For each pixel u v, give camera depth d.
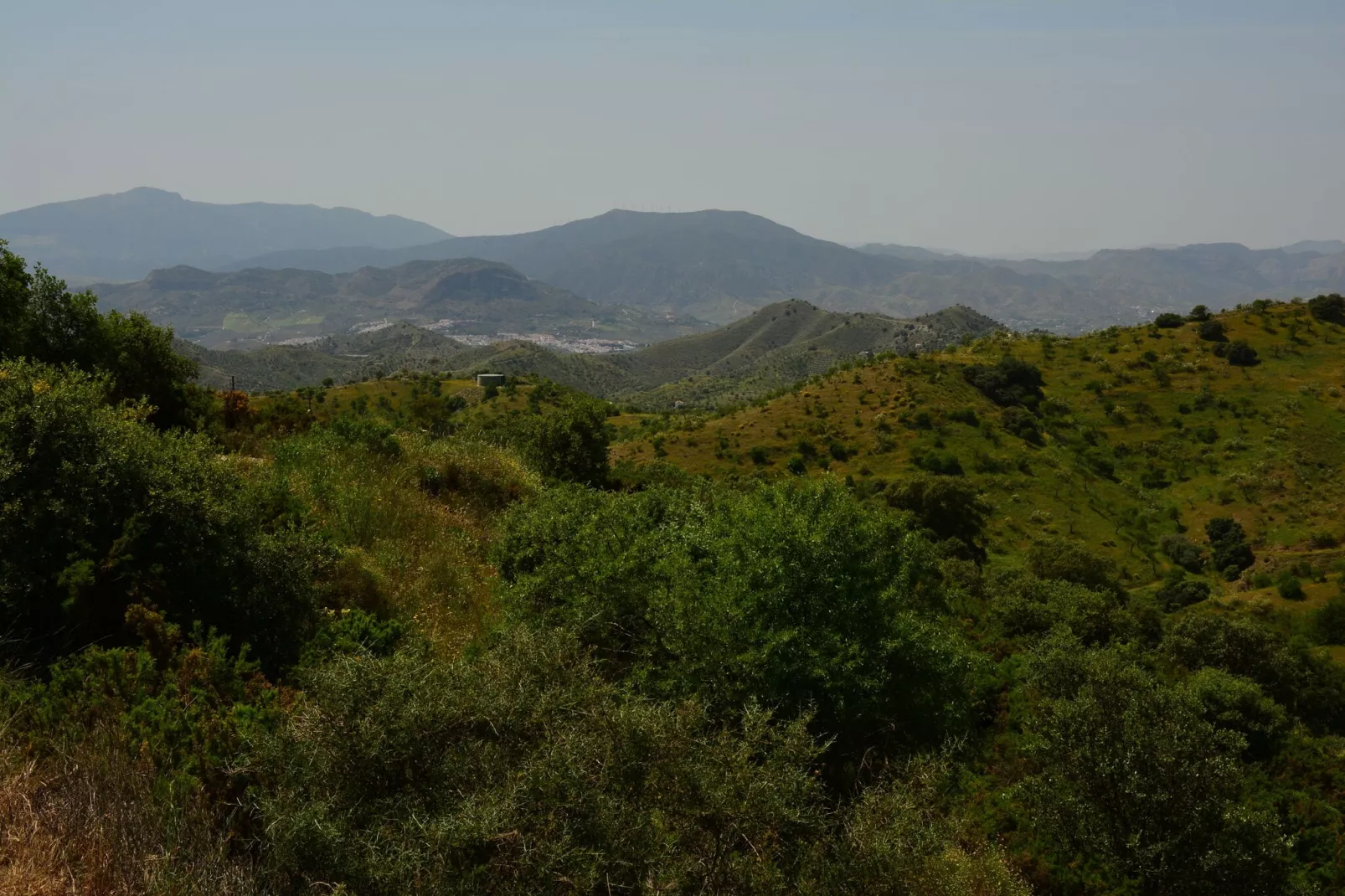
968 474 76.88
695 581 8.77
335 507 11.85
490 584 11.06
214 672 5.85
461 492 16.47
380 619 8.89
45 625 6.26
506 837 4.02
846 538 9.16
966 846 8.48
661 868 4.49
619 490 25.52
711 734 5.96
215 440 16.30
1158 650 33.97
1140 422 91.25
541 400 105.56
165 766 4.68
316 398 103.94
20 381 6.92
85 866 3.84
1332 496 71.12
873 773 7.59
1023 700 14.31
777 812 4.87
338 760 4.34
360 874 3.89
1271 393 92.06
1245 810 11.84
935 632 9.34
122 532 6.71
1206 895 11.11
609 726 4.91
